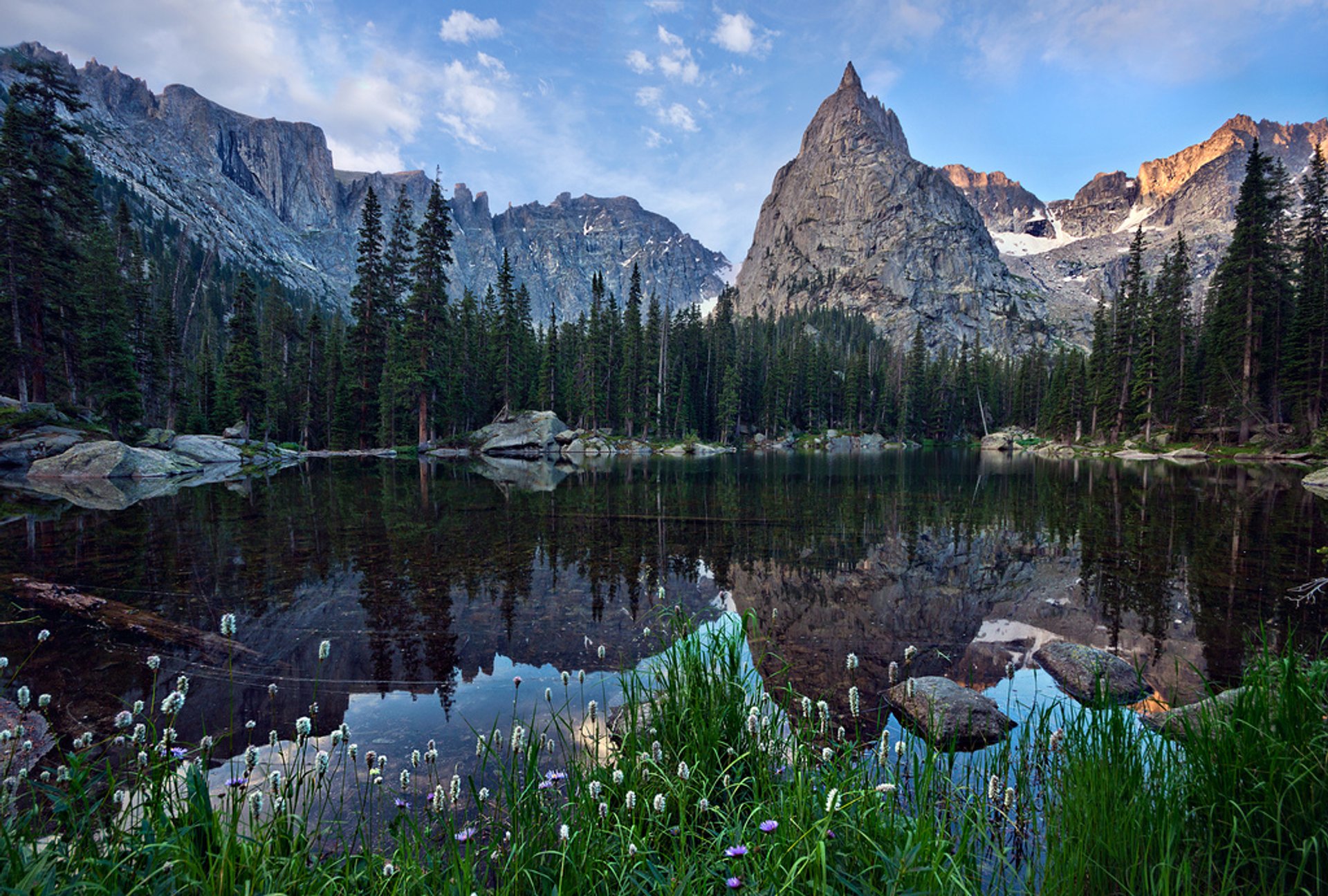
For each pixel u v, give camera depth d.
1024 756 3.82
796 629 7.52
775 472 36.06
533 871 2.45
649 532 14.08
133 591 8.35
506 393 56.62
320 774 3.01
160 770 2.52
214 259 125.69
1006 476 32.22
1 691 5.11
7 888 1.92
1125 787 2.87
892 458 54.47
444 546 12.12
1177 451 44.38
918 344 92.50
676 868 2.50
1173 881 2.53
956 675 6.09
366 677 5.78
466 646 6.64
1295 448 36.59
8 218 29.16
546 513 16.91
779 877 2.37
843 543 13.05
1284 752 2.74
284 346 59.78
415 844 2.55
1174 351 49.75
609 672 5.93
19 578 8.85
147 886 2.09
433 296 45.81
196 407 52.91
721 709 3.67
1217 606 8.20
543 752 4.22
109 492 20.52
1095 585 9.46
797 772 2.95
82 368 34.41
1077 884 2.50
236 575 9.50
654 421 65.88
